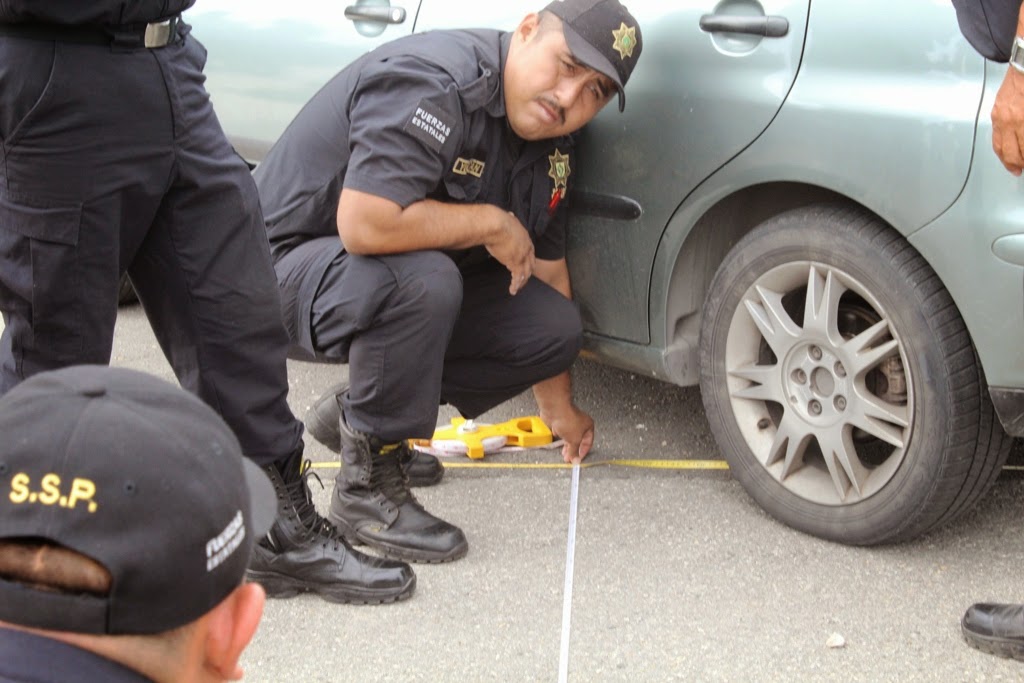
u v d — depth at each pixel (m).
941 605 2.67
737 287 2.91
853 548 2.89
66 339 2.34
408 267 2.73
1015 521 3.01
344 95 2.90
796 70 2.65
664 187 2.89
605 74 2.67
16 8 2.08
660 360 3.10
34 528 0.86
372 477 2.90
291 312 2.89
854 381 2.72
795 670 2.46
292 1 3.69
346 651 2.54
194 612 0.90
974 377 2.59
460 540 2.88
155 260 2.45
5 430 0.88
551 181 2.96
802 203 2.93
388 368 2.77
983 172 2.42
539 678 2.44
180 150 2.33
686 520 3.04
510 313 3.07
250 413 2.56
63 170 2.20
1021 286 2.42
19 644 0.87
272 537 2.69
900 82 2.52
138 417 0.90
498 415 3.76
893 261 2.61
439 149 2.69
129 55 2.20
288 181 2.98
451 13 3.29
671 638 2.57
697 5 2.79
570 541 2.82
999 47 2.27
